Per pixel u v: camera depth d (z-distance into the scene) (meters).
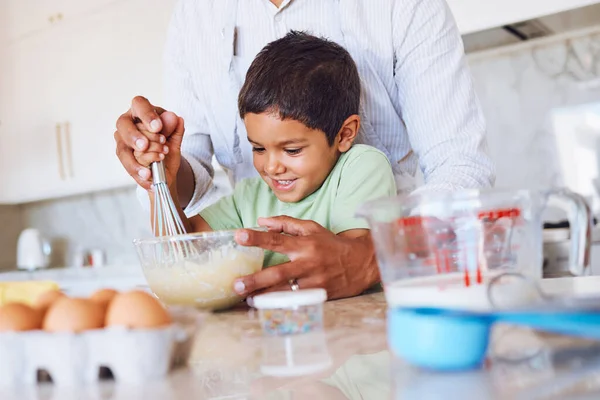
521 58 2.38
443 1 1.23
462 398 0.40
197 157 1.37
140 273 2.71
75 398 0.46
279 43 1.09
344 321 0.69
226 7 1.28
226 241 0.83
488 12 1.98
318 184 1.08
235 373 0.51
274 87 1.02
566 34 2.29
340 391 0.44
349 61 1.11
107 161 2.85
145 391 0.47
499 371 0.45
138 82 2.70
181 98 1.38
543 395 0.39
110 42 2.78
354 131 1.11
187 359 0.55
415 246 0.61
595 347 0.49
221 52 1.28
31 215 3.67
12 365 0.51
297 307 0.66
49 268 3.38
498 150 2.44
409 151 1.31
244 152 1.32
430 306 0.50
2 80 3.24
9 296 0.69
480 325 0.46
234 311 0.86
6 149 3.25
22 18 3.11
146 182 1.04
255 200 1.20
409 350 0.47
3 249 3.62
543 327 0.43
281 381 0.48
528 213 0.60
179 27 1.37
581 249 0.63
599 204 2.28
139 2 2.66
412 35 1.17
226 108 1.30
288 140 1.03
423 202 0.61
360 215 0.64
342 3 1.21
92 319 0.51
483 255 0.60
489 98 2.45
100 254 3.20
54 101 3.02
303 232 0.88
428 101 1.17
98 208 3.37
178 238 0.83
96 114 2.86
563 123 2.33
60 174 3.01
